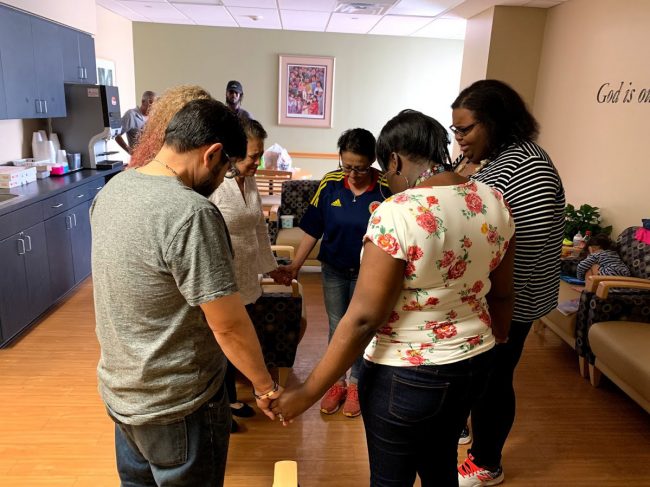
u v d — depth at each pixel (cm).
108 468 197
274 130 730
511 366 166
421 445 113
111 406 112
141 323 103
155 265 98
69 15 430
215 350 116
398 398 105
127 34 667
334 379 105
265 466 202
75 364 274
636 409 249
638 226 328
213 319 102
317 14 557
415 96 724
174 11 584
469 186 104
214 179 112
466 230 98
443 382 103
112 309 103
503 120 140
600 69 377
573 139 415
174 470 115
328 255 217
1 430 218
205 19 632
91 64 480
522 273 145
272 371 259
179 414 110
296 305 231
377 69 712
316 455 210
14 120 401
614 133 361
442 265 97
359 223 205
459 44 707
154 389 107
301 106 721
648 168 326
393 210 95
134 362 104
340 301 222
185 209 97
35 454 204
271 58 704
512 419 177
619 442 223
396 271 95
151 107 126
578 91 407
